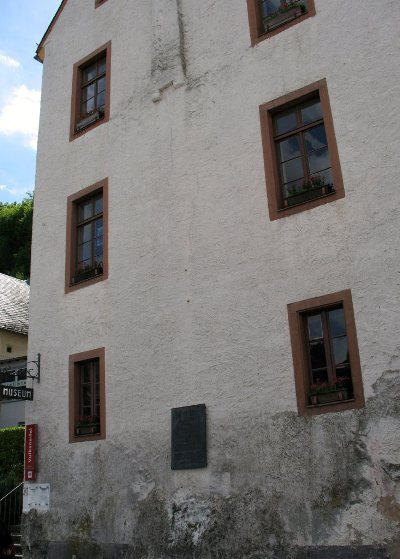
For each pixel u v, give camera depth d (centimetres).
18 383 1995
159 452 980
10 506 1378
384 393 770
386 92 870
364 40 914
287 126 987
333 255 860
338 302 840
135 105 1207
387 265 808
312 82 952
